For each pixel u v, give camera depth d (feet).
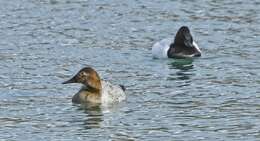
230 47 100.53
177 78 86.84
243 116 72.33
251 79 85.51
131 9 119.14
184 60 95.81
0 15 115.55
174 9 119.14
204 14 116.57
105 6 120.67
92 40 103.76
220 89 81.76
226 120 71.20
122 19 114.01
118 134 67.62
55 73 87.86
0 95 79.36
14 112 73.87
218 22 112.47
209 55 97.50
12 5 120.98
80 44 101.60
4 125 70.08
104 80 81.97
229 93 80.18
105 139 66.28
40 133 67.87
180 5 121.08
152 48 97.86
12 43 101.55
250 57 95.35
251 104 76.18
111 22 112.57
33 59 93.86
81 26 110.63
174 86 83.30
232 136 66.85
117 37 105.50
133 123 70.69
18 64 91.45
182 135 67.21
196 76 87.66
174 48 97.09
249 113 73.26
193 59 96.02
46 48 99.40
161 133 67.77
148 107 75.77
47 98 78.59
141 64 93.40
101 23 112.06
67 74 87.61
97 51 98.43
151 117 72.49
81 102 77.15
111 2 122.93
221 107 75.36
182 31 97.81
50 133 67.87
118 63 93.35
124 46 101.30
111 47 100.53
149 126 69.82
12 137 66.74
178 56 96.32
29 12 117.39
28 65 91.09
